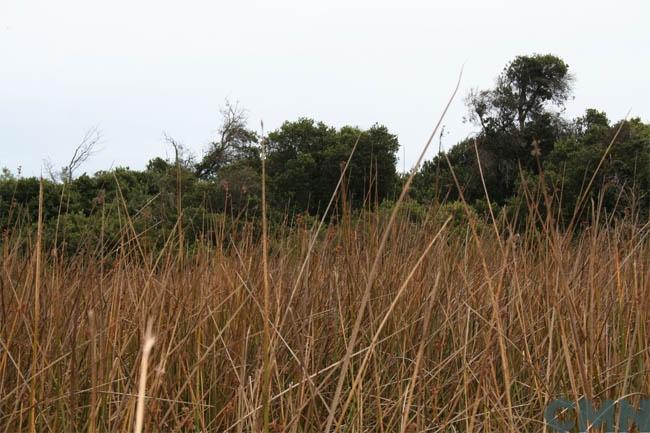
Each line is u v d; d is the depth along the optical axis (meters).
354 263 3.40
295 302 3.02
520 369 2.75
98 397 2.29
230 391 2.65
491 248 3.53
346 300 3.21
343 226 3.46
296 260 3.43
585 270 2.92
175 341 2.71
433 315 3.10
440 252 2.85
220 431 2.54
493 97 16.50
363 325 3.03
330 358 2.92
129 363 2.72
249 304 2.89
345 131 20.23
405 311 2.97
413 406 2.65
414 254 3.30
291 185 15.52
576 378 2.31
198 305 3.02
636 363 2.47
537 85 17.67
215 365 2.69
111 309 2.54
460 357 2.89
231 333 2.86
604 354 2.46
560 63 17.86
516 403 2.65
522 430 2.46
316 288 3.22
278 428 2.12
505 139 15.05
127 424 2.06
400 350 2.94
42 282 2.67
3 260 2.78
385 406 2.67
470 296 2.97
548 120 17.53
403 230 3.70
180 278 3.12
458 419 2.52
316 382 2.70
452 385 2.84
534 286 2.90
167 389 2.57
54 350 2.38
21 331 2.49
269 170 20.86
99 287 2.70
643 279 2.74
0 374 2.21
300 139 21.55
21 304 2.31
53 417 2.26
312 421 2.43
